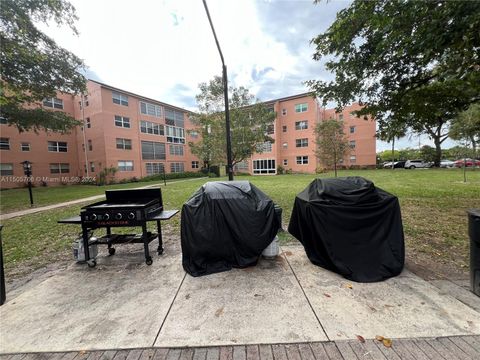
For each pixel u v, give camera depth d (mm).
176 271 3320
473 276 2516
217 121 12070
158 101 28094
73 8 11234
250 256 3357
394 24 4062
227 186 3592
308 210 3234
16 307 2559
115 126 23547
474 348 1794
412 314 2211
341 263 2984
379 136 7383
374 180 14750
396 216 3131
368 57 5184
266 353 1812
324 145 19375
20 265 3809
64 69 13508
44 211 8688
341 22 4648
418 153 36469
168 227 5801
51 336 2082
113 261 3770
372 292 2613
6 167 20812
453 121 14703
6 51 8797
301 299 2520
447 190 9805
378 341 1894
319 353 1794
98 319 2301
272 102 31938
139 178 25422
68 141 24625
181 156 31906
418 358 1715
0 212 8750
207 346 1900
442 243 4051
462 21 3348
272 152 31906
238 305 2449
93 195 13375
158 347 1906
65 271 3465
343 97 6266
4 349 1941
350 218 3037
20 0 9789
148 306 2490
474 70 4648
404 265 3238
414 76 5465
